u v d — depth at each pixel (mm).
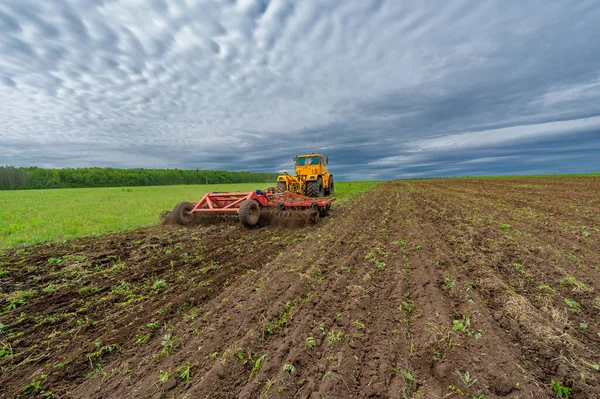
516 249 5582
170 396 2238
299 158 15531
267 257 5902
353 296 3779
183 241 7398
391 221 9180
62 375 2578
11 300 3992
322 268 4895
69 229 8734
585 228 7273
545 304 3408
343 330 2996
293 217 8984
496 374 2250
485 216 9406
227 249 6578
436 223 8656
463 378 2234
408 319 3205
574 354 2479
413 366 2467
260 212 9445
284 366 2420
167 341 2994
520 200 14133
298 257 5625
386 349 2650
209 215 9734
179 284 4574
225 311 3588
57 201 19516
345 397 2141
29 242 7223
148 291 4332
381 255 5520
